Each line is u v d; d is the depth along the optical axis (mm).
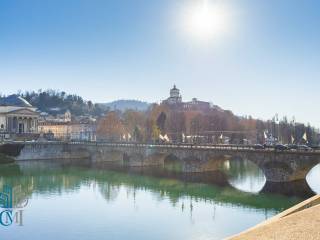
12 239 58156
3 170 143125
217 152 120125
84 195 92750
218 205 80812
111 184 109250
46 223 66750
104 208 78500
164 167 150750
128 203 83438
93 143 181625
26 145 185625
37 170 143250
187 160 128625
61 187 104250
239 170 143750
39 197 90000
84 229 63406
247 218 69812
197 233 61125
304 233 25969
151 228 64062
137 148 151875
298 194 90688
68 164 165625
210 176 123312
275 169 103812
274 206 78938
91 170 142500
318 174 134625
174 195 92125
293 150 104938
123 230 62812
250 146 122250
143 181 114500
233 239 24891
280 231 26500
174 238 58875
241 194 92500
